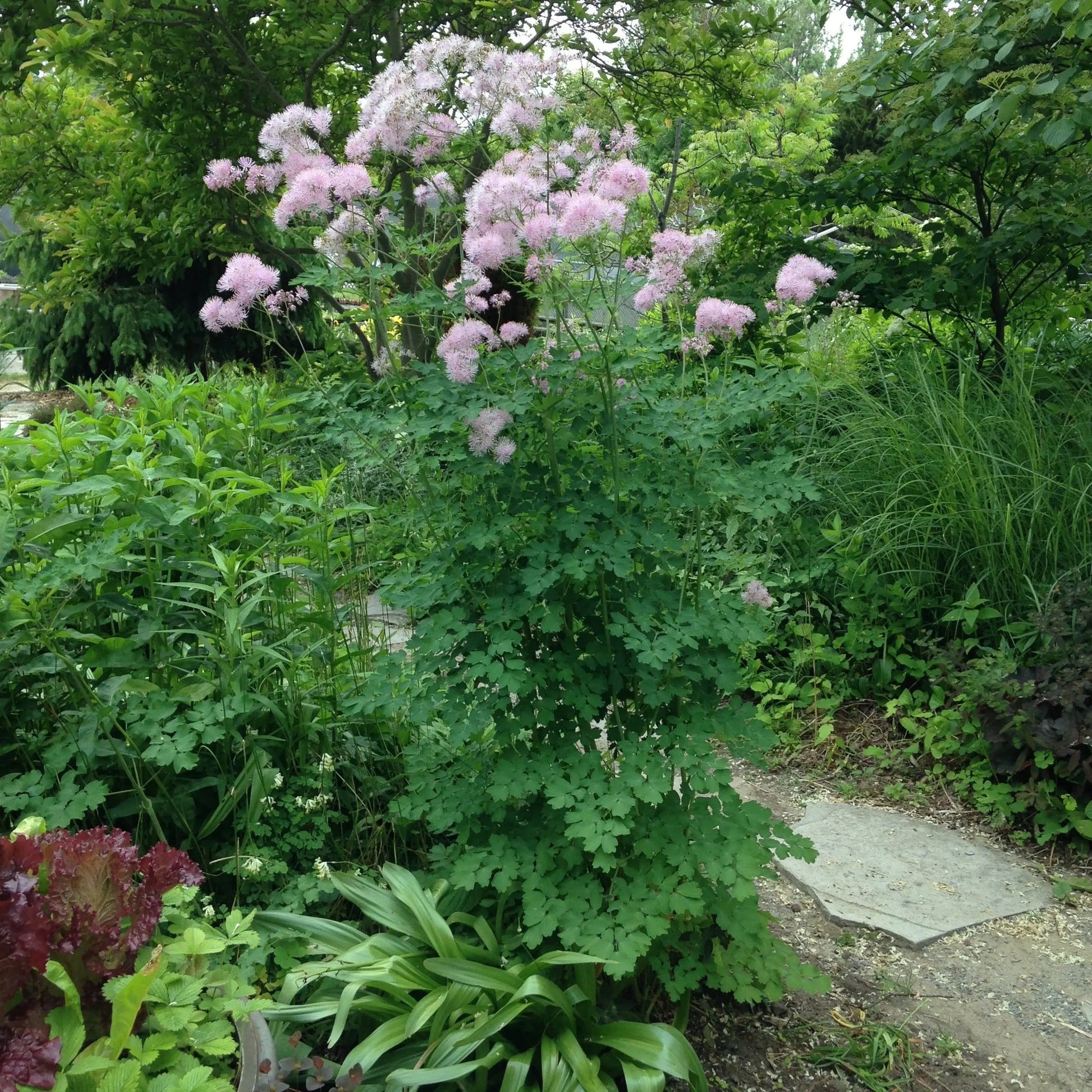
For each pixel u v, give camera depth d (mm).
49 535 2572
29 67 5453
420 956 2166
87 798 2227
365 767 2832
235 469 3400
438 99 2418
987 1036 2404
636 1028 2043
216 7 5734
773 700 4219
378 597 2514
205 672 2580
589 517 2213
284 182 3014
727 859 2148
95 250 6633
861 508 4391
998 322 5270
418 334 5199
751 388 2436
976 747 3576
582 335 2354
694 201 8023
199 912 2287
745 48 6855
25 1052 1414
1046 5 3861
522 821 2402
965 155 5051
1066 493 4012
